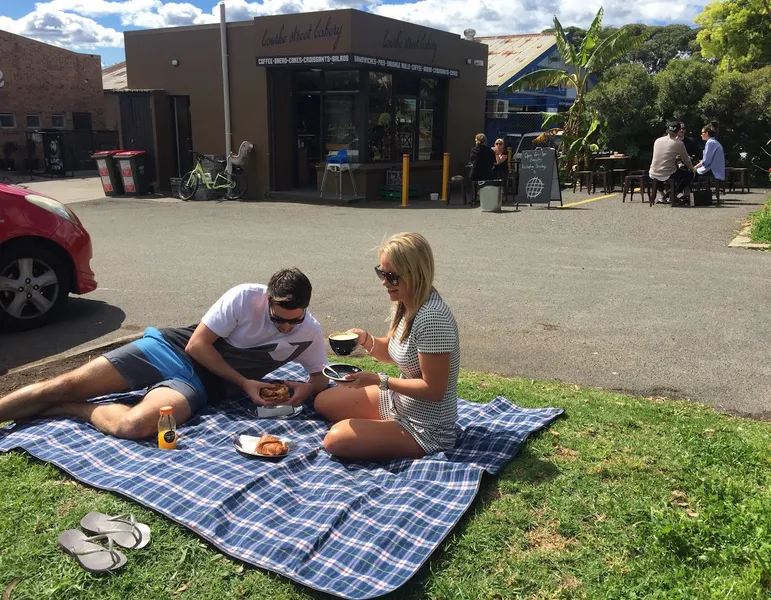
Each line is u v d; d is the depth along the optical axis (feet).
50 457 10.86
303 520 9.27
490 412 13.48
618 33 60.08
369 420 11.37
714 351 17.75
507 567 8.57
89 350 17.25
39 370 16.07
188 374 12.81
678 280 25.88
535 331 19.67
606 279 26.22
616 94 60.23
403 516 9.33
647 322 20.42
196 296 23.84
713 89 59.16
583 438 12.31
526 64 75.15
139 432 11.54
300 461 11.03
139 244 34.30
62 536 8.77
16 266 19.21
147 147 58.54
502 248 33.04
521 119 77.82
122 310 22.04
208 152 56.59
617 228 38.29
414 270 10.73
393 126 54.75
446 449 11.46
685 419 13.24
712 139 45.85
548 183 46.75
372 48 48.83
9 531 9.00
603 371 16.46
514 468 11.09
